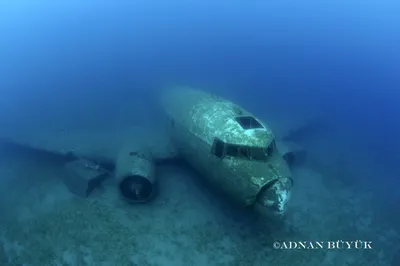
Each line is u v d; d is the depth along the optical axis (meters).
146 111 22.16
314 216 14.65
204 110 14.02
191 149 13.70
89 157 16.23
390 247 13.31
